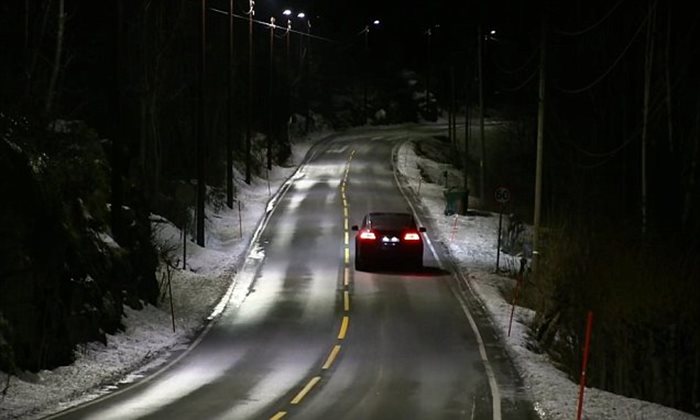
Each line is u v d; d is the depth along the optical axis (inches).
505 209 4008.4
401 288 2201.0
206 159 3873.0
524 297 2103.8
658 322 1487.5
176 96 3543.3
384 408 1187.3
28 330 1295.5
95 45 3319.4
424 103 7785.4
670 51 3272.6
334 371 1439.5
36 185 1381.6
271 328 1793.8
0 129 1477.6
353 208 3550.7
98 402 1201.4
